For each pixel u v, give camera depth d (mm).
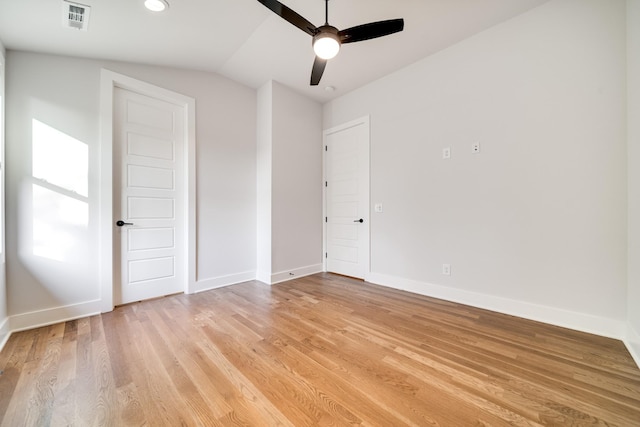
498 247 2562
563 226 2227
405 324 2316
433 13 2363
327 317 2477
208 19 2332
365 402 1378
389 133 3443
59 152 2398
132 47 2539
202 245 3352
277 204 3730
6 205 2162
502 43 2502
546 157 2293
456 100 2820
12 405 1354
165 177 3115
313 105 4219
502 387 1483
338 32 2049
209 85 3414
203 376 1597
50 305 2350
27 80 2273
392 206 3424
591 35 2088
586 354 1806
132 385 1512
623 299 1992
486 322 2338
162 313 2586
